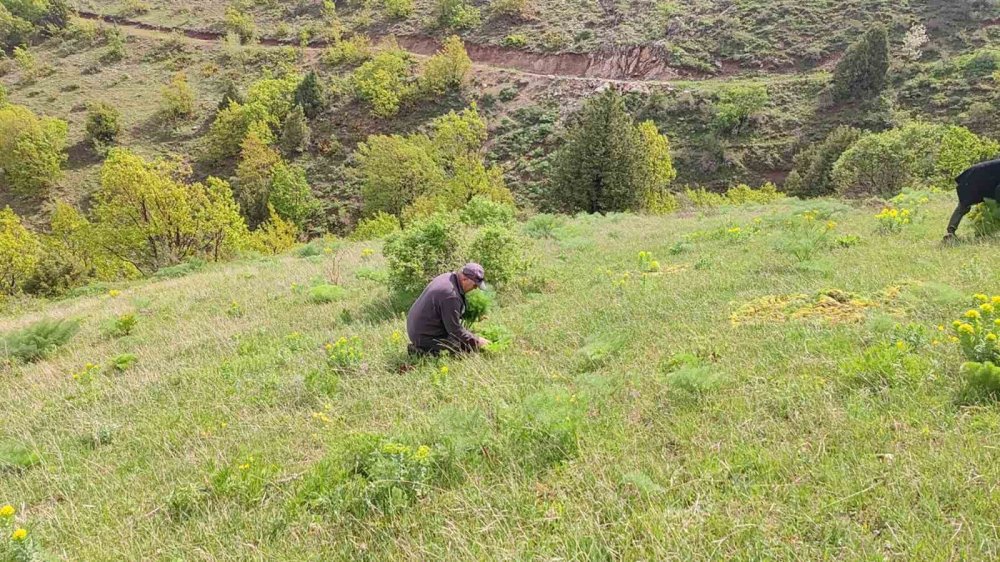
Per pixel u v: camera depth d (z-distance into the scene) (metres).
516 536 2.76
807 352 4.27
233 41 57.41
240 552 2.96
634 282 7.50
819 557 2.34
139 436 4.82
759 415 3.52
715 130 37.53
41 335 9.05
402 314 7.44
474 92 46.25
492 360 5.28
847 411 3.37
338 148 42.88
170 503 3.52
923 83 35.78
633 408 3.91
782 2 47.53
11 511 3.11
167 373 6.42
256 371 6.05
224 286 12.22
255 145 39.75
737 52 44.25
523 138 40.72
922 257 6.75
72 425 5.28
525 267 8.34
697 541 2.50
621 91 42.62
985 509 2.46
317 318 8.05
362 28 59.66
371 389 4.99
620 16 51.41
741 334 4.93
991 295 4.95
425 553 2.73
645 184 28.06
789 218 11.37
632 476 2.98
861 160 24.75
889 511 2.51
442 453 3.51
